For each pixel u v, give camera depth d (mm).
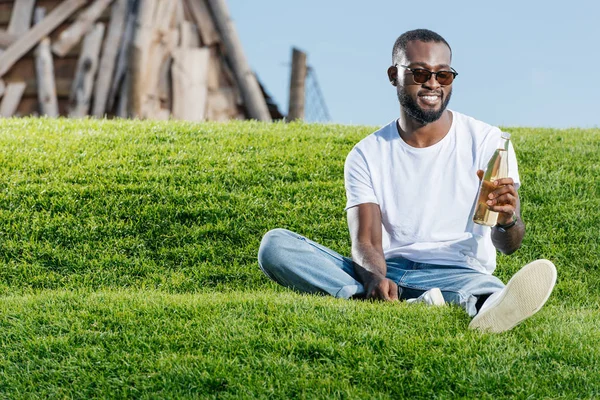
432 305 4492
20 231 7277
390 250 4840
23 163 8484
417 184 4746
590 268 6934
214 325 4281
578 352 3943
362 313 4297
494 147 4727
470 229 4723
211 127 10172
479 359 3807
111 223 7406
